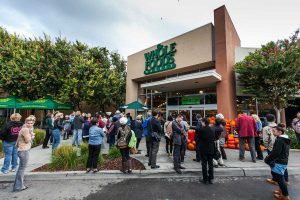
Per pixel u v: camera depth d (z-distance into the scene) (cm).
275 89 1166
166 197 431
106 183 522
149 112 873
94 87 1936
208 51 1423
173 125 609
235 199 419
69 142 1142
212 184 509
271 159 416
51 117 998
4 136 576
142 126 934
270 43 1219
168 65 1675
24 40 2072
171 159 739
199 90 1548
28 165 656
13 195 446
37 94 1964
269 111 1395
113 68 2509
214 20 1402
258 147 721
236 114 1350
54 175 566
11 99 1430
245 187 488
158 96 1877
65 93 1831
